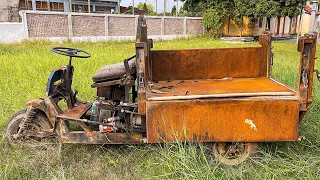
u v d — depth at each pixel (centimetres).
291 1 1825
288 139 296
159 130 297
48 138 365
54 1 2422
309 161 318
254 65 420
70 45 1388
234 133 296
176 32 2052
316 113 421
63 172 304
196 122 296
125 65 334
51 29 1491
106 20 1678
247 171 303
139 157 341
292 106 289
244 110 292
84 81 593
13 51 1066
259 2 1862
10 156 343
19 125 359
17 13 1767
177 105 293
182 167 296
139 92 300
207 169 288
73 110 362
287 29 2919
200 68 421
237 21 2080
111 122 335
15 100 486
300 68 287
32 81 600
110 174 314
